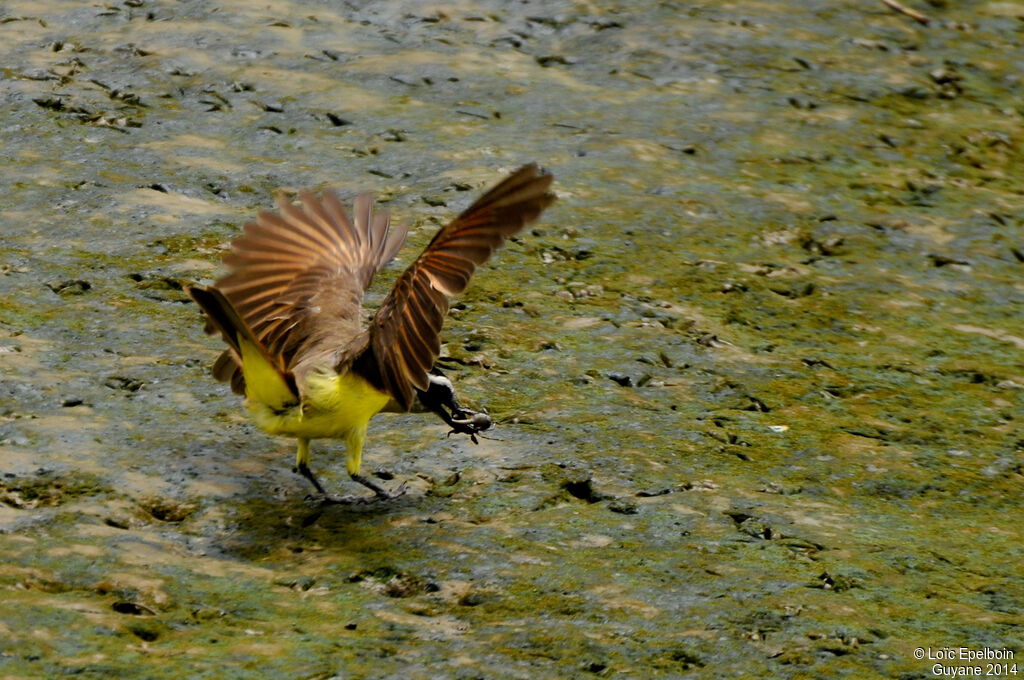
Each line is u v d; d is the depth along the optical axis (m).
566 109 18.44
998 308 14.55
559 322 13.29
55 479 9.70
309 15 20.36
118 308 12.56
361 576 8.89
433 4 21.12
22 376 11.09
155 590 8.41
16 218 14.16
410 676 7.63
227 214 14.80
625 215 15.74
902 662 8.10
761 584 8.98
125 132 16.56
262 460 10.38
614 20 21.14
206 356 11.84
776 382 12.47
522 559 9.19
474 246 8.34
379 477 10.31
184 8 20.06
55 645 7.59
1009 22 22.61
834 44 21.34
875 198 17.08
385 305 8.95
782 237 15.73
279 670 7.57
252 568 8.92
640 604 8.65
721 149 17.83
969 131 19.09
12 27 18.94
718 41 20.77
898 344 13.51
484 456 10.71
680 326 13.45
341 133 17.09
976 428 11.93
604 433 11.21
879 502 10.52
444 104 18.20
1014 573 9.39
